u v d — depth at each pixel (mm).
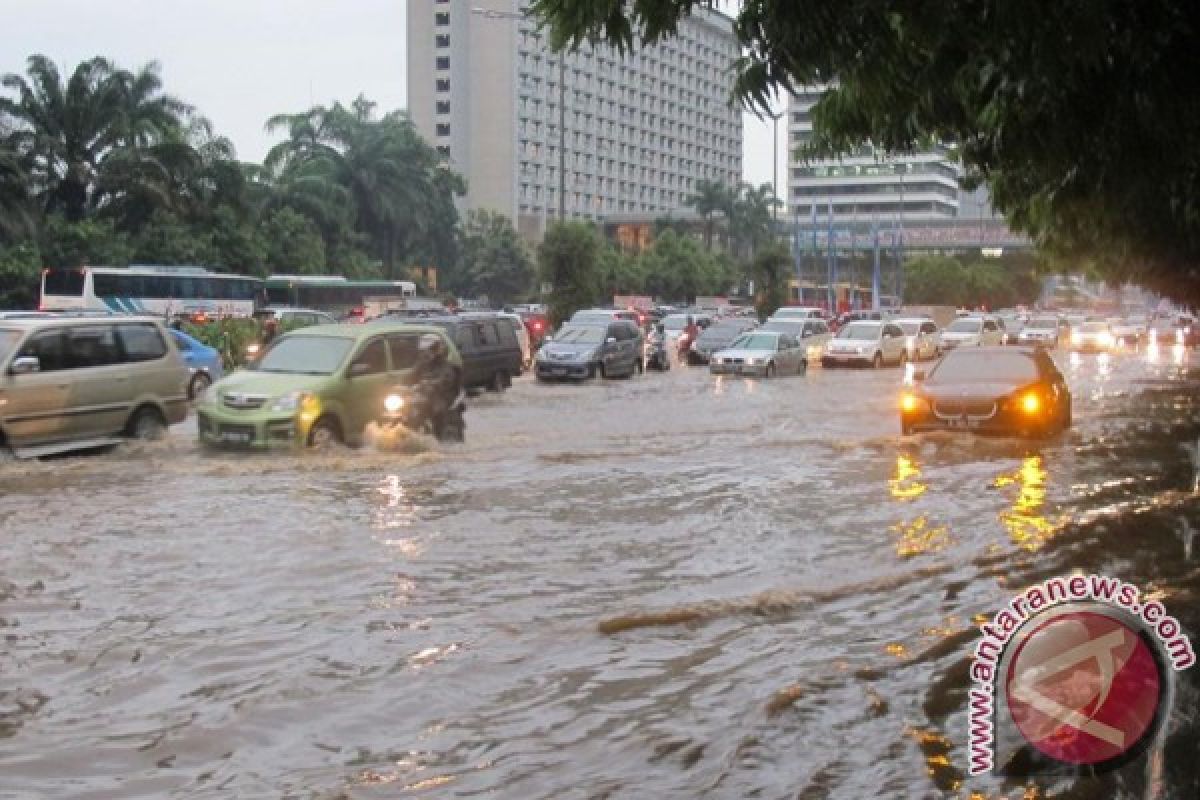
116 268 42750
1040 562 8242
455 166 121750
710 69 154875
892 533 9438
